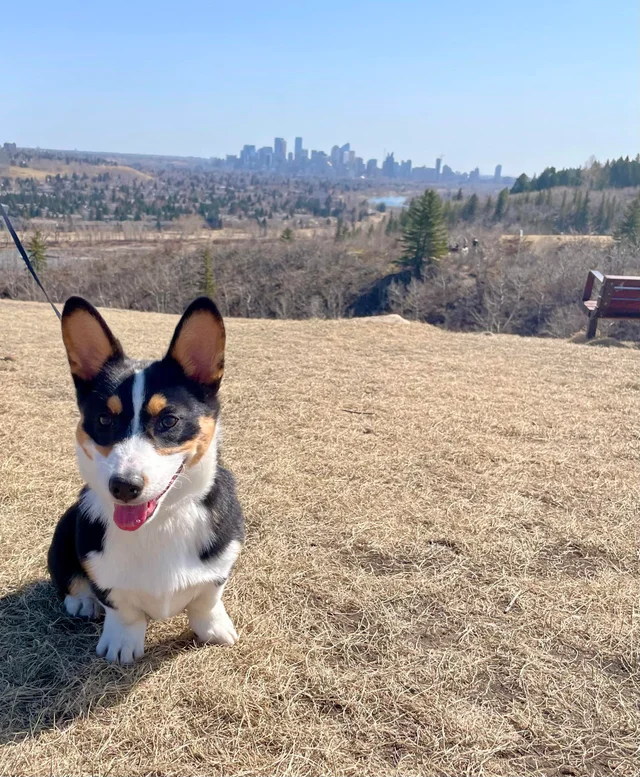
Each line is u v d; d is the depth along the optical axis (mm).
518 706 638
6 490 1038
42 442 1250
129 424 607
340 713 627
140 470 568
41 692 642
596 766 577
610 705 643
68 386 1628
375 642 724
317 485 1103
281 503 1034
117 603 664
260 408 1494
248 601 792
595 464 1204
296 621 757
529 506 1042
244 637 728
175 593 643
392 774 562
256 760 573
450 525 979
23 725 602
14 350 2000
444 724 614
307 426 1383
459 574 856
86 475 644
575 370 1908
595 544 933
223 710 623
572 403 1567
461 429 1376
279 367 1886
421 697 646
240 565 862
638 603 795
